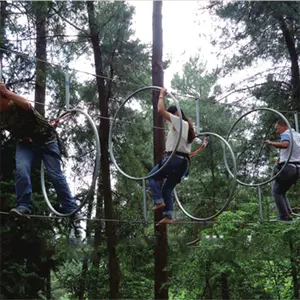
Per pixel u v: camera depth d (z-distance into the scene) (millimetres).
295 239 10016
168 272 10734
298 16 11281
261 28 12305
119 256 11805
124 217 12227
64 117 5391
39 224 9117
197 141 13945
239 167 12688
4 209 8664
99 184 13320
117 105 12898
